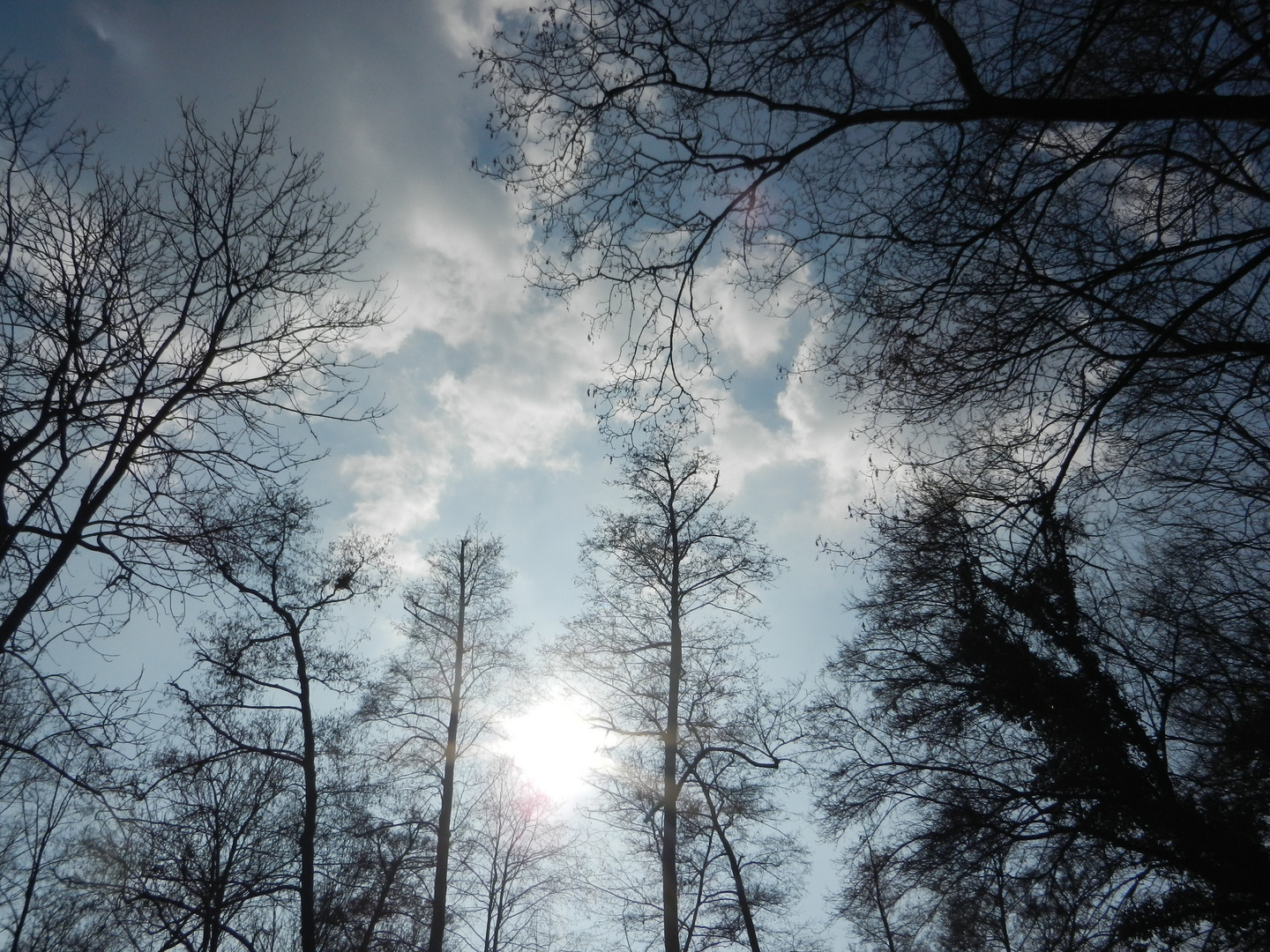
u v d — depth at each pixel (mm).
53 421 6430
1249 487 7449
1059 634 8648
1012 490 7262
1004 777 9820
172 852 12141
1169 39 5891
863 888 10930
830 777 11227
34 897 12734
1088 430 6441
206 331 7180
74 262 6582
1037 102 5293
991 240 6449
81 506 6648
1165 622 8578
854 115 5836
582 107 6535
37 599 6336
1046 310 6469
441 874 14812
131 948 12875
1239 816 8062
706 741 13578
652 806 13445
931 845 9711
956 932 10383
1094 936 8453
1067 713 8711
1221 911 7828
